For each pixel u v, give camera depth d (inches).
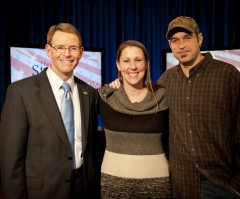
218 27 128.0
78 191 54.4
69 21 130.4
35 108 51.0
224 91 56.1
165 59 106.0
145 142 57.0
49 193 51.3
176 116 59.8
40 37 126.1
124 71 58.7
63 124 52.4
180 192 58.9
